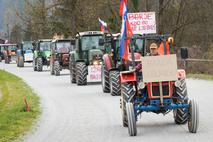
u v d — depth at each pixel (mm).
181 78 13781
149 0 51906
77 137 13109
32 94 25578
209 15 50781
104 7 57844
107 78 25578
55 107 20188
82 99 22969
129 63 16656
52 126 15211
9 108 19828
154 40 15430
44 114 18125
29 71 52469
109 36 27234
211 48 40688
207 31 51344
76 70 31516
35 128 14852
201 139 12023
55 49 44500
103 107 19531
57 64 42969
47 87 30562
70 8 64188
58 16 65688
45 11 66000
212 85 27312
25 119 16672
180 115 14227
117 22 56094
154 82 13211
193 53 39312
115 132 13688
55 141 12656
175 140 12039
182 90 13695
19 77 41438
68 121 16203
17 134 13781
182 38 52500
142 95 13781
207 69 35656
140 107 13289
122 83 14250
